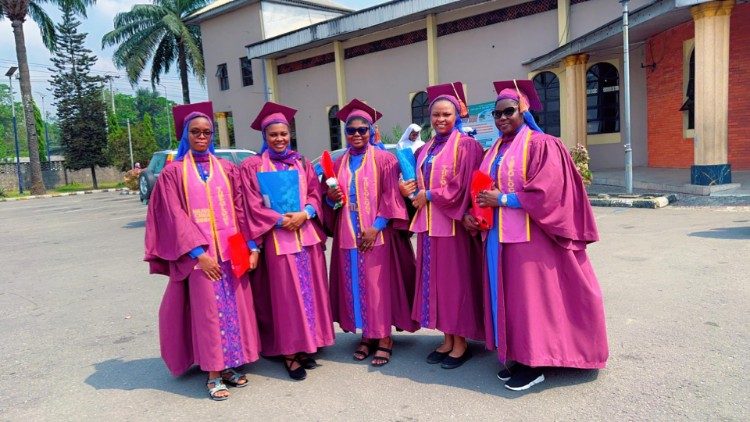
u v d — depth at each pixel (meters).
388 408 3.50
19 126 72.50
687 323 4.45
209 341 3.81
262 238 4.09
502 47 17.11
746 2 12.12
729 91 12.82
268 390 3.91
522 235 3.60
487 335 3.89
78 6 29.14
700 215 8.96
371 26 19.06
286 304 4.07
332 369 4.22
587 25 15.45
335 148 22.78
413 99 19.75
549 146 3.58
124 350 4.91
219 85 26.52
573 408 3.31
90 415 3.67
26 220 17.41
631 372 3.70
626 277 5.83
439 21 18.33
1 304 6.79
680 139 14.23
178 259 3.84
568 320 3.66
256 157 4.20
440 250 4.04
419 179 4.15
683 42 13.56
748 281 5.36
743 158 12.87
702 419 3.07
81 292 7.13
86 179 41.41
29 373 4.48
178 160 3.98
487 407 3.41
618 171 15.14
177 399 3.86
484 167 3.85
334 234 4.52
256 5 23.97
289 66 23.66
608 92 16.08
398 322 4.43
